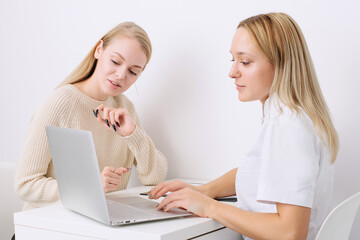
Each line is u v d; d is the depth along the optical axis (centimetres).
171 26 177
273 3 154
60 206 121
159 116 184
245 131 162
